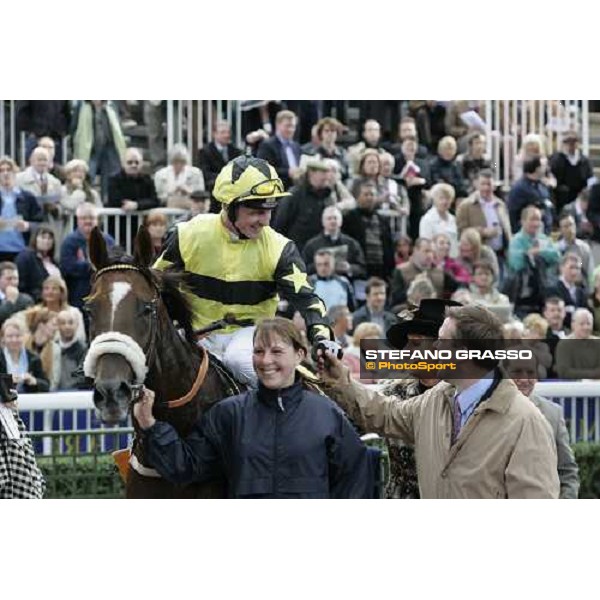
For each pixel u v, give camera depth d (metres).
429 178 17.17
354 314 15.63
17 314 13.95
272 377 6.85
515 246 17.05
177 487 7.30
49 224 15.15
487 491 6.78
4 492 7.21
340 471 6.94
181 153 15.80
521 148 17.98
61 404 12.88
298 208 15.80
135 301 6.81
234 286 7.71
